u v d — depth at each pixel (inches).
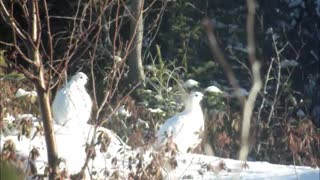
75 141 648.4
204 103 1091.3
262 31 1374.3
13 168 213.8
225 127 868.0
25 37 398.3
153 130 740.7
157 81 1167.6
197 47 1359.5
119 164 617.3
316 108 1401.3
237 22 1398.9
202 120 723.4
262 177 573.0
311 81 1412.4
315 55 1422.2
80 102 708.0
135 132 645.3
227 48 1364.4
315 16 1427.2
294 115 1277.1
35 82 399.9
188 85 1097.4
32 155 514.9
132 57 1131.3
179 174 595.8
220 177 570.3
